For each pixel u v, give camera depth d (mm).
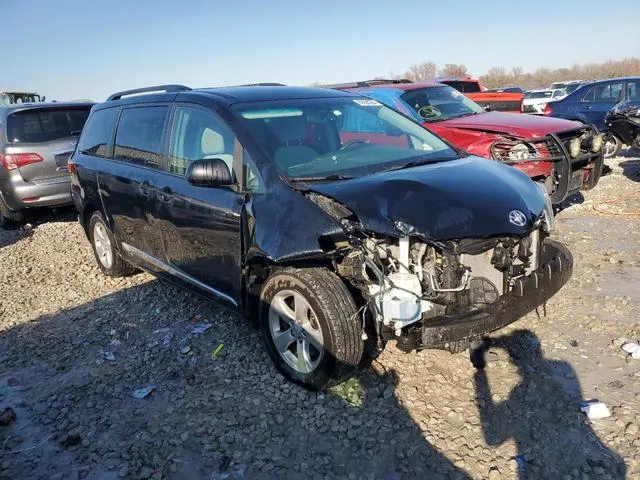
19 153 8312
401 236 3125
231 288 3984
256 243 3498
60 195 8570
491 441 3051
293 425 3285
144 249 5070
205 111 4227
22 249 7789
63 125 8727
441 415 3283
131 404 3613
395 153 4188
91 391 3807
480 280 3420
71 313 5246
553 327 4254
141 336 4586
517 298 3365
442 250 3223
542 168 6426
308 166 3805
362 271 3352
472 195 3338
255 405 3492
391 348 4000
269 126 4016
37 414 3590
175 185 4340
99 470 3023
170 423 3381
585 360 3770
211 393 3656
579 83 28578
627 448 2926
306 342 3545
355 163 3953
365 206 3234
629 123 10578
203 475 2939
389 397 3465
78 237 8188
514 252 3512
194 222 4133
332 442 3123
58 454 3184
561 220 7402
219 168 3732
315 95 4656
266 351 4000
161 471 2984
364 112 4609
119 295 5574
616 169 10938
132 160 5062
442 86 8906
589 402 3311
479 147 6828
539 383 3529
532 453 2938
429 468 2881
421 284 3264
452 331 3150
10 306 5574
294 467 2955
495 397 3422
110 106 5746
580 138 6871
